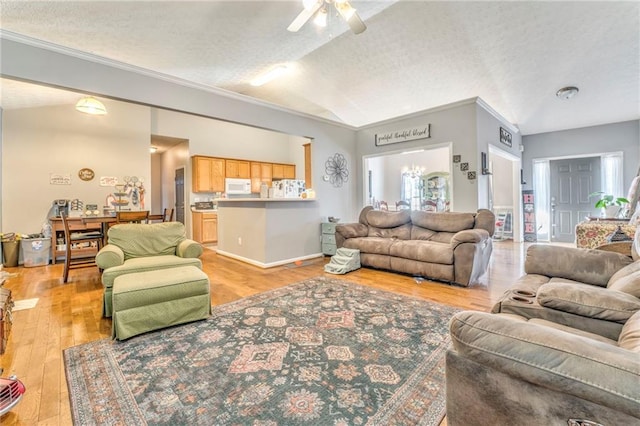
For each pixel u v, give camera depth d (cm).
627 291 140
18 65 241
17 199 448
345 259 406
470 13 320
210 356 184
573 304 134
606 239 295
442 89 480
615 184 593
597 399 65
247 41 344
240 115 395
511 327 84
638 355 69
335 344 198
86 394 149
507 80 435
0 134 431
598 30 326
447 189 767
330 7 298
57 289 324
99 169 517
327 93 536
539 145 670
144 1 250
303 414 134
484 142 454
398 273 391
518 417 79
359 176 582
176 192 774
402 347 194
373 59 425
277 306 270
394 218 448
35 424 129
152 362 178
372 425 127
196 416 134
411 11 329
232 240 510
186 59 368
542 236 675
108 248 278
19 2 227
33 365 176
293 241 470
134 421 131
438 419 130
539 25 325
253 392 150
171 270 251
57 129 480
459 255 328
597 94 469
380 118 629
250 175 782
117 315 204
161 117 647
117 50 330
